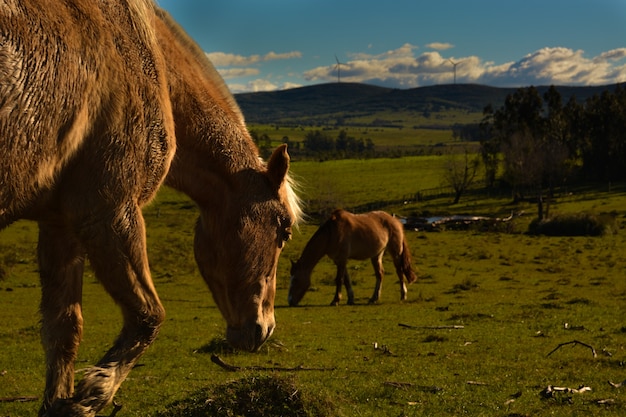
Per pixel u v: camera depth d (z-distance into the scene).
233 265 4.84
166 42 4.82
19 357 11.36
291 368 10.16
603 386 8.73
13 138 3.62
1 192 3.67
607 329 14.30
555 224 50.28
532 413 7.22
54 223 4.36
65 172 4.02
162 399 7.80
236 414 5.93
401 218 59.06
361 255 21.19
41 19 3.74
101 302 20.81
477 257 35.88
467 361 10.95
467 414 7.29
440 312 18.22
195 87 4.88
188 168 4.85
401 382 8.87
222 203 4.89
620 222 54.31
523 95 96.94
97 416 6.63
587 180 91.56
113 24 4.18
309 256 20.72
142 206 4.41
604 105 91.44
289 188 5.20
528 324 15.34
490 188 89.06
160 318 4.38
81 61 3.90
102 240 4.15
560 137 92.88
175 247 39.34
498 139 90.94
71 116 3.87
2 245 36.34
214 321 16.83
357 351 12.23
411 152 193.25
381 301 21.62
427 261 34.59
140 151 4.23
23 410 7.25
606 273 28.45
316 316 17.78
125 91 4.15
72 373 4.71
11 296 21.69
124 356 4.30
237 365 10.67
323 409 6.15
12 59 3.58
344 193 85.94
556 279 26.75
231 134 4.98
